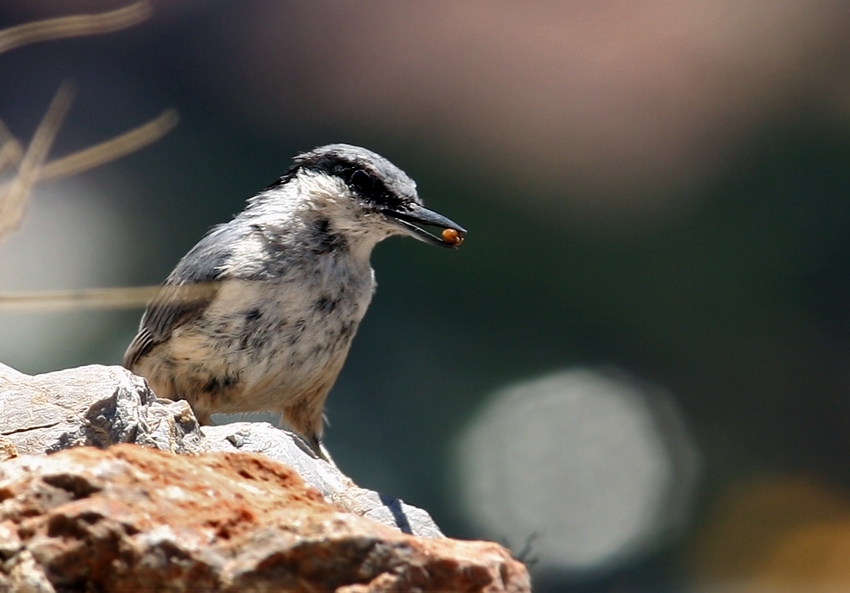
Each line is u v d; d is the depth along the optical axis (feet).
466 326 55.83
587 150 64.44
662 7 68.95
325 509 14.92
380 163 25.73
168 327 24.32
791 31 66.69
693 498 50.47
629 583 46.34
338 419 50.44
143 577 13.05
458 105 66.85
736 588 47.03
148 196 60.08
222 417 29.66
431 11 70.33
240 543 13.41
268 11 70.90
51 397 18.54
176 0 70.79
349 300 25.21
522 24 69.82
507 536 47.16
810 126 63.31
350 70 68.49
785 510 49.73
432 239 25.52
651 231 60.64
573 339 56.13
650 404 53.06
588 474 50.57
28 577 12.80
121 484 13.58
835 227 58.95
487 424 50.98
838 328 56.29
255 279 24.08
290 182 26.02
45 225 55.83
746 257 58.95
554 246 60.13
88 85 66.44
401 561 13.48
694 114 65.00
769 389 54.80
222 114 66.69
